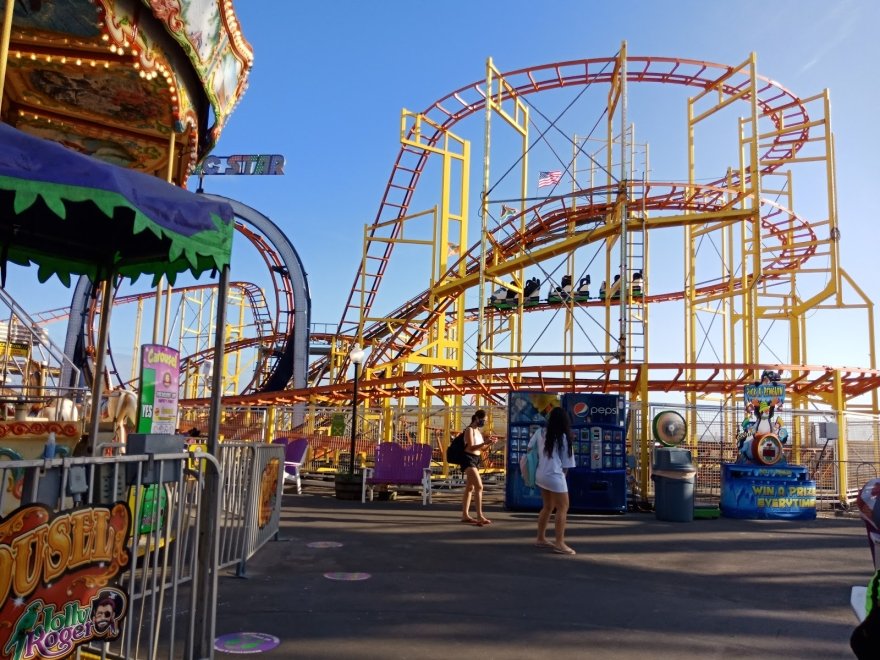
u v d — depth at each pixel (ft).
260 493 25.91
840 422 48.14
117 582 11.25
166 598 18.76
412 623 16.98
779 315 82.74
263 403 78.28
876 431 51.13
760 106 79.41
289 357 107.65
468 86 83.92
